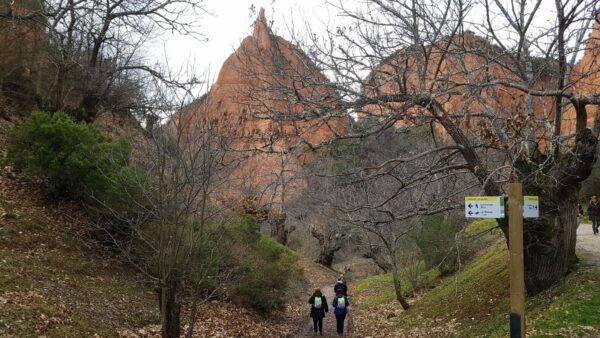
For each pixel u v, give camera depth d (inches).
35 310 326.0
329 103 328.5
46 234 498.0
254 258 612.7
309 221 1316.4
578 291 339.9
